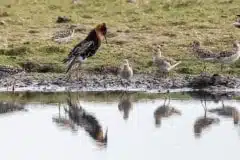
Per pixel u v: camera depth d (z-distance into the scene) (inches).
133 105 989.2
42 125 912.9
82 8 1409.9
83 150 832.3
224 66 1119.0
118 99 1016.2
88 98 1021.2
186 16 1347.2
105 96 1029.2
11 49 1158.3
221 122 923.4
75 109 968.3
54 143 854.5
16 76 1089.4
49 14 1374.3
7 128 900.0
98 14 1375.5
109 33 1245.1
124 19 1341.0
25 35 1249.4
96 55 1151.0
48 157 809.5
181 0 1433.3
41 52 1161.4
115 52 1163.3
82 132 892.6
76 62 1073.5
